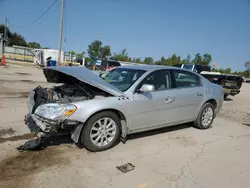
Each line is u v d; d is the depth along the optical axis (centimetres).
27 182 265
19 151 341
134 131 398
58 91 407
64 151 353
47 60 2416
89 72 396
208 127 533
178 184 281
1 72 1455
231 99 1152
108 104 351
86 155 344
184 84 476
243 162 358
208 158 364
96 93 375
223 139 464
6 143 367
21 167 296
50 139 394
